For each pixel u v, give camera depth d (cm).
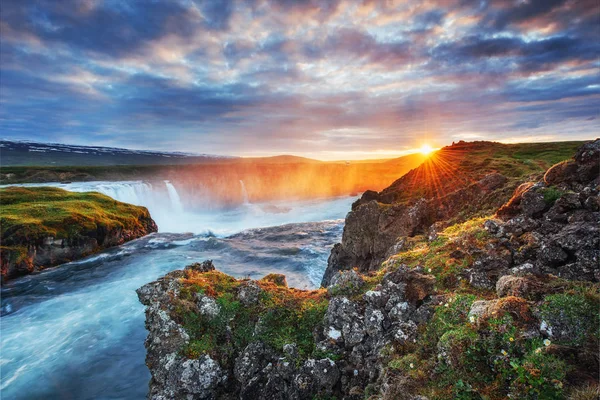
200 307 967
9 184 6762
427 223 2133
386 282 884
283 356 834
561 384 445
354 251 2533
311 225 4716
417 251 1127
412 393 562
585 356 482
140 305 2148
